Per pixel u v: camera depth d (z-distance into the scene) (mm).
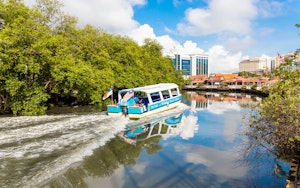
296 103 8305
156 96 24219
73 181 7621
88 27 28078
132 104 19047
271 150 9992
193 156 10164
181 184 7520
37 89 19359
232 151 10727
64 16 25109
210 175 8156
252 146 10523
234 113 23375
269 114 9680
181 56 159375
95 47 27438
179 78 69312
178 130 15320
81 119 16281
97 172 8406
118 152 10594
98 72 25141
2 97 18953
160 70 49969
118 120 16734
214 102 35750
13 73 17578
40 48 17281
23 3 19359
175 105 24859
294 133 8625
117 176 8133
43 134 12352
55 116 17234
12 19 18141
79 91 24312
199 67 168375
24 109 18828
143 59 41719
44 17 21344
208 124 17453
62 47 21500
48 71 20406
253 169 8562
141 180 7836
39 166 8531
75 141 11555
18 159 9078
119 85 30625
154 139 12977
